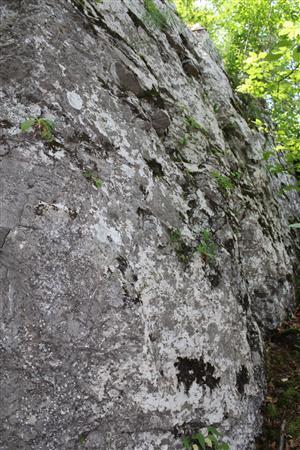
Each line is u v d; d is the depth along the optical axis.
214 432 2.42
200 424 2.38
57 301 1.88
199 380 2.41
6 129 1.96
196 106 4.12
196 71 4.57
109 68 2.69
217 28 7.45
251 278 4.20
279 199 6.14
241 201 4.22
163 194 2.71
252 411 2.90
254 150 5.36
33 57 2.15
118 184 2.34
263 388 3.23
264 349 3.72
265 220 4.80
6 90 2.04
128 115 2.66
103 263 2.04
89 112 2.34
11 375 1.78
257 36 7.45
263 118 6.46
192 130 3.75
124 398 2.01
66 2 2.54
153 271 2.33
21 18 2.25
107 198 2.22
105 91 2.54
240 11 7.19
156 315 2.28
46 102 2.13
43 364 1.83
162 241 2.49
